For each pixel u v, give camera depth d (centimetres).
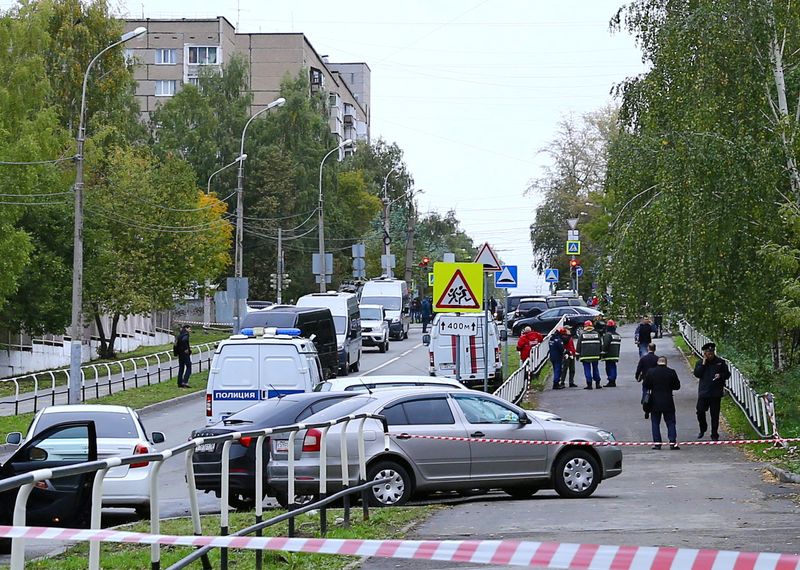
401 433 2784
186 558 1545
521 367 5909
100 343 10550
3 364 8806
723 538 2100
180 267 10294
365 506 2381
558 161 15400
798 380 4850
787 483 3144
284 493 2847
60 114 9931
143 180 10175
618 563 821
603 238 5278
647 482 3272
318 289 14925
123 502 2736
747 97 3975
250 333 4416
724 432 4591
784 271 3847
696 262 4041
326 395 3017
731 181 3866
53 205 8538
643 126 4897
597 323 6525
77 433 2656
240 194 7888
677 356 8288
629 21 4731
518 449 2877
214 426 2989
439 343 6247
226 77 14600
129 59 11762
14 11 8850
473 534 2203
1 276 7325
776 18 3984
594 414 5250
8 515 2252
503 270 5625
